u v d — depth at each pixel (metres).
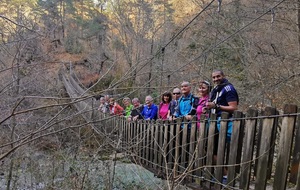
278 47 6.82
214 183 3.15
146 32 14.64
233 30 7.81
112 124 6.07
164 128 4.48
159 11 16.36
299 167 2.15
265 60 6.91
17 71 2.55
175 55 9.36
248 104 7.25
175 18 14.70
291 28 6.84
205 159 3.34
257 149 2.59
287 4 6.09
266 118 2.48
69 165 4.42
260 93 6.68
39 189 4.47
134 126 5.86
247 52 7.38
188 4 13.39
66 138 4.85
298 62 6.29
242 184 2.70
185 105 4.27
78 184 4.01
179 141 3.96
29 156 4.62
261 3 6.69
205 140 3.35
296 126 2.22
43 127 2.04
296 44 6.59
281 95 6.44
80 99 1.93
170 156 4.13
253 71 7.35
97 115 4.67
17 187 4.58
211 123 3.22
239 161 2.84
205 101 3.81
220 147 3.04
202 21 9.73
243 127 2.83
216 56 9.05
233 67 8.79
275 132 2.43
